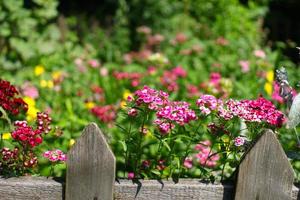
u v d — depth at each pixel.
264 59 6.16
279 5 9.62
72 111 4.49
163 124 2.45
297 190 2.29
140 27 8.35
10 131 2.66
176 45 7.23
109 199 2.24
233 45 6.77
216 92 5.00
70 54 6.85
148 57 6.50
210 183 2.33
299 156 2.54
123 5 8.73
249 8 9.07
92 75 5.99
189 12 8.59
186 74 5.79
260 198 2.27
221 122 2.49
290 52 8.48
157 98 2.40
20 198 2.27
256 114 2.41
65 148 3.34
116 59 7.38
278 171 2.25
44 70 6.06
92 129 2.20
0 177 2.33
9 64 6.47
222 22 7.77
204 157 3.09
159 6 8.56
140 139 2.59
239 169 2.26
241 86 4.84
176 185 2.30
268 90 4.88
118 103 4.79
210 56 6.58
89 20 9.34
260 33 8.20
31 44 6.73
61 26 8.48
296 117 2.37
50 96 5.09
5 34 6.65
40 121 2.62
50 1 7.18
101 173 2.22
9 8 6.68
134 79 5.49
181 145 3.22
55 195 2.28
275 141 2.23
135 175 2.58
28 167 2.48
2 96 2.65
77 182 2.23
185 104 2.50
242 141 2.39
